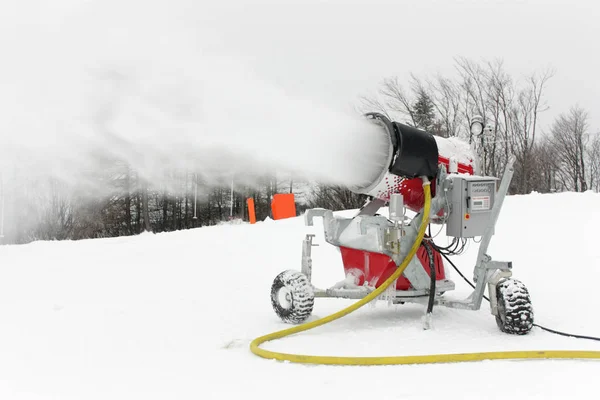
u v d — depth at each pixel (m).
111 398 3.40
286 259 9.36
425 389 3.41
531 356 4.03
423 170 5.20
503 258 8.38
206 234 12.60
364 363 3.96
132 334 5.02
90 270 8.88
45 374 3.90
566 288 6.67
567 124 50.34
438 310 5.91
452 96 43.81
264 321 5.48
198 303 6.41
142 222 33.72
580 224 10.30
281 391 3.44
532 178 43.78
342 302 6.49
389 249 5.23
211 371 3.88
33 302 6.61
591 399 3.20
